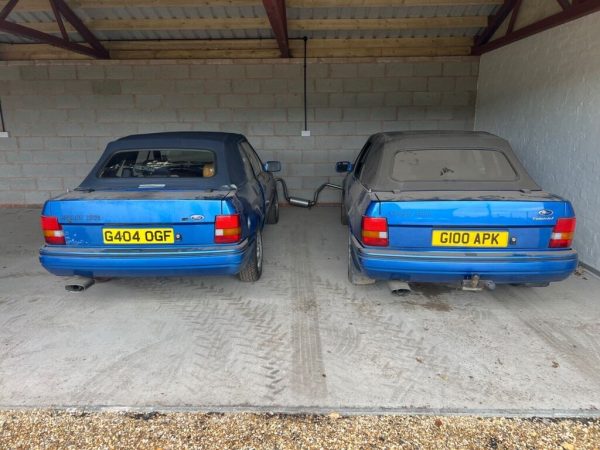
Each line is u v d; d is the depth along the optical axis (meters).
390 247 3.07
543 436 2.12
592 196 4.15
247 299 3.67
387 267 3.04
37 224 6.29
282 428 2.19
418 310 3.44
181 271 3.20
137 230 3.16
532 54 5.22
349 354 2.83
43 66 6.93
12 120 7.14
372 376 2.60
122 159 3.82
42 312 3.45
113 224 3.15
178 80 6.98
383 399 2.39
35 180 7.39
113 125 7.16
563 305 3.49
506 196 3.12
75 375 2.61
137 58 6.89
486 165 3.50
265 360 2.77
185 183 3.65
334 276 4.18
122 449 2.07
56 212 3.16
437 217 2.97
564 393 2.42
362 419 2.25
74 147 7.24
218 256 3.16
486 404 2.34
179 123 7.15
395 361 2.75
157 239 3.17
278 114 7.11
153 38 6.73
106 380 2.56
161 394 2.44
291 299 3.66
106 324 3.25
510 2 5.53
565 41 4.53
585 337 3.00
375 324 3.22
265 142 7.23
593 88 4.09
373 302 3.59
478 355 2.80
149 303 3.61
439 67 6.91
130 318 3.34
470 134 3.82
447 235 2.99
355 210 3.53
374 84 6.98
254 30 6.44
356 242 3.31
